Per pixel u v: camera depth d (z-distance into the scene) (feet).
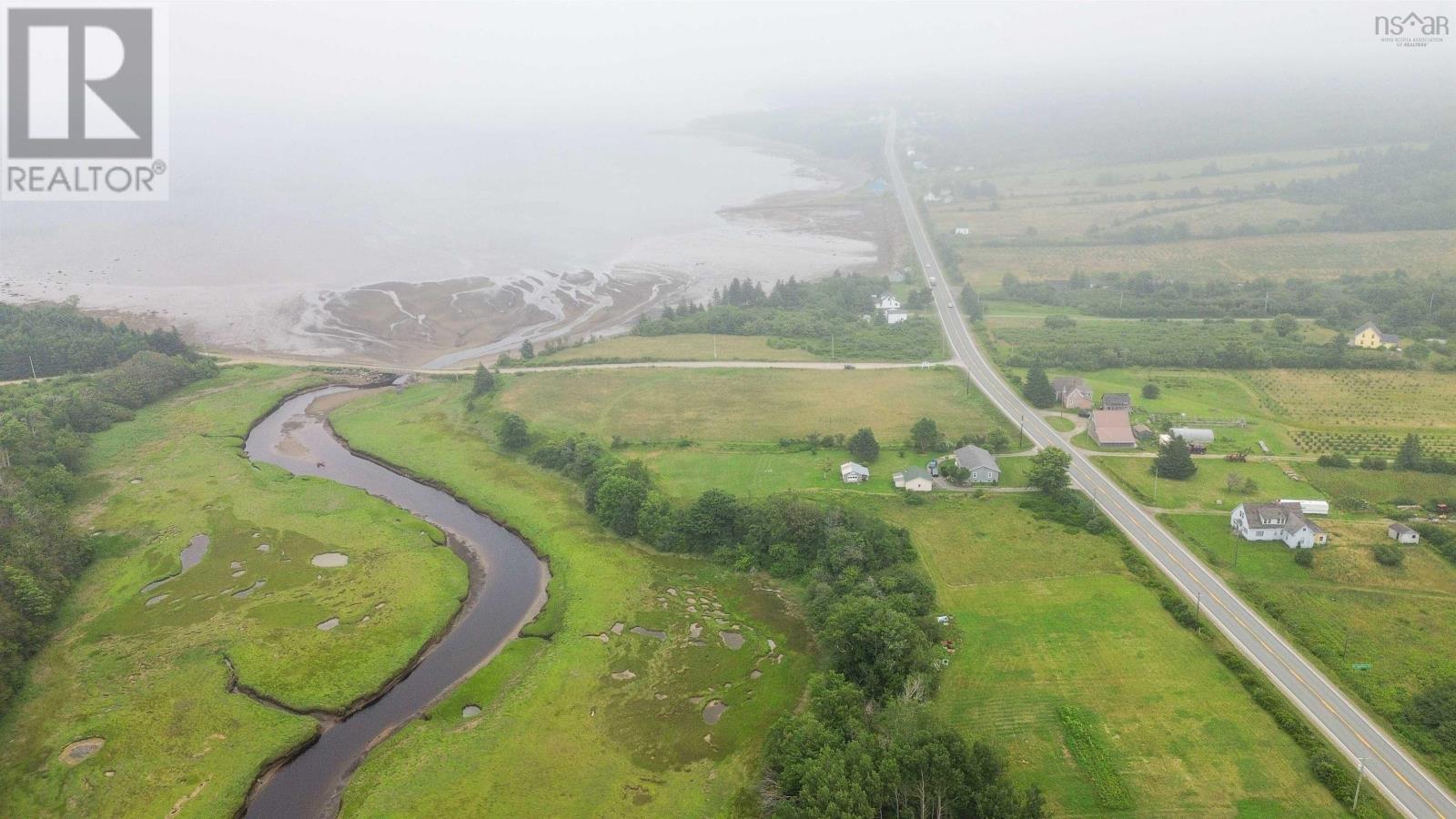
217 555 372.99
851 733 233.96
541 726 271.28
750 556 361.92
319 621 325.83
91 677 293.84
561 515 408.05
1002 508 391.04
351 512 410.93
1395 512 367.66
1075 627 301.84
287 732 267.80
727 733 267.39
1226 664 279.08
